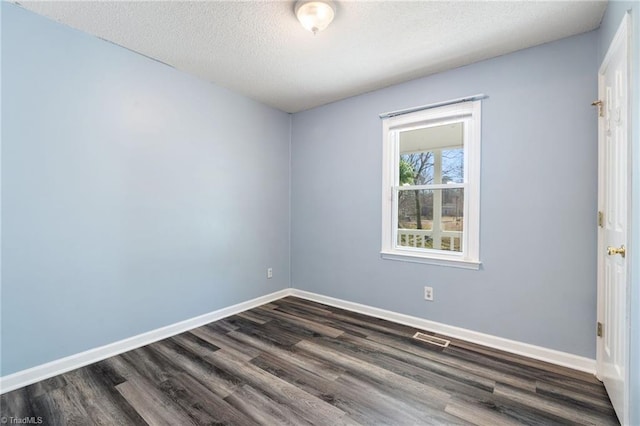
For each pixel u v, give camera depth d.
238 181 3.18
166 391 1.79
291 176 3.79
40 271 1.92
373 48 2.24
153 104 2.47
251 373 1.99
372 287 3.07
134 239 2.38
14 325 1.82
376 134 3.03
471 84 2.46
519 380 1.90
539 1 1.72
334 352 2.28
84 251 2.11
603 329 1.86
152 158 2.48
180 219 2.68
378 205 3.02
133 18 1.91
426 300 2.71
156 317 2.52
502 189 2.32
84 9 1.83
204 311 2.87
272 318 3.01
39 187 1.91
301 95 3.19
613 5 1.61
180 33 2.08
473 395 1.75
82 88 2.08
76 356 2.07
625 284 1.41
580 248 2.04
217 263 2.99
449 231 2.66
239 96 3.17
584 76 2.01
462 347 2.36
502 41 2.13
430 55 2.34
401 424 1.52
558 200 2.11
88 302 2.13
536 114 2.18
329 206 3.41
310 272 3.61
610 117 1.71
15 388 1.81
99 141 2.17
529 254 2.22
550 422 1.53
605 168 1.82
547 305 2.16
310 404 1.68
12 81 1.80
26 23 1.84
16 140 1.82
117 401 1.70
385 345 2.40
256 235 3.39
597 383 1.86
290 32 2.05
